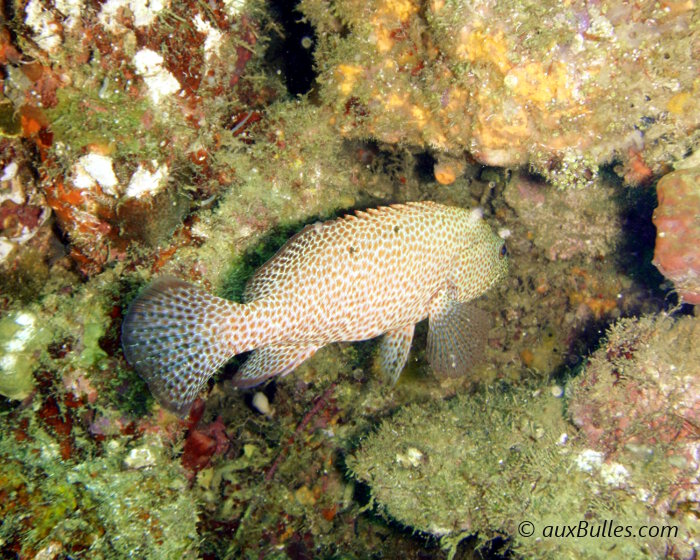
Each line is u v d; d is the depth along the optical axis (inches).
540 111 17.5
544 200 23.4
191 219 20.1
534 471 18.9
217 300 18.3
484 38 16.9
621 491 18.2
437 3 17.0
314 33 19.6
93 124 17.6
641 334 18.6
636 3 16.1
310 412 23.2
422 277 19.9
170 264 20.1
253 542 21.7
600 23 16.3
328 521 23.0
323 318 18.7
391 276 19.2
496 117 17.9
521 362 25.6
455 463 19.7
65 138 17.5
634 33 16.3
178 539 18.4
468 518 19.4
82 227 18.4
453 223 20.4
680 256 17.0
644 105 17.2
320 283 18.4
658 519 17.7
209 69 19.2
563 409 19.3
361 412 23.6
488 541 20.0
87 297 18.8
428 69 18.4
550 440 19.0
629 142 18.0
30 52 16.9
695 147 17.5
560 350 25.5
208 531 21.4
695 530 17.4
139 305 18.0
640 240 23.2
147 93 18.0
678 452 17.8
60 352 18.3
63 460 17.7
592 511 18.2
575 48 16.6
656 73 16.7
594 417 18.7
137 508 18.1
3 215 17.4
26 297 18.3
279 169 21.3
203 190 20.0
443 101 18.6
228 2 19.1
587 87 17.0
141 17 17.4
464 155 19.8
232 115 20.5
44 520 16.8
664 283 19.3
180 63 18.3
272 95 21.6
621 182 21.2
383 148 22.6
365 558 22.7
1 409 17.9
